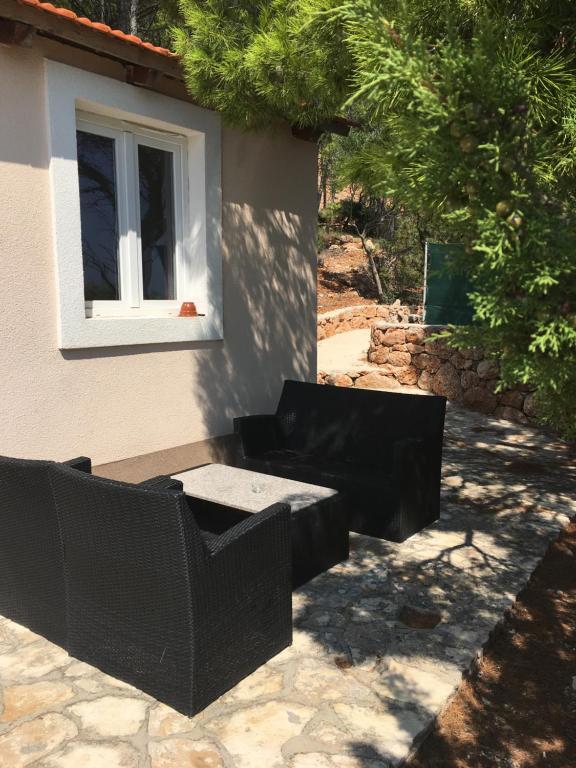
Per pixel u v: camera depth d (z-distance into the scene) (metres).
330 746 2.47
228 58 4.17
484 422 9.18
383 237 25.50
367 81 1.89
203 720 2.63
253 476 4.60
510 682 3.02
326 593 3.81
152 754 2.43
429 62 1.77
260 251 6.26
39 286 4.27
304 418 5.80
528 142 1.76
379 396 5.37
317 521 3.98
